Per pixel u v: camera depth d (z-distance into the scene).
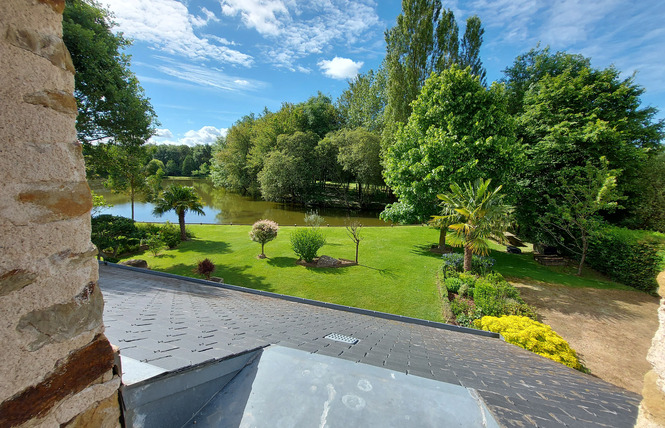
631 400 3.10
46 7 1.09
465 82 16.06
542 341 6.91
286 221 30.69
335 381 1.68
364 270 14.57
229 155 46.94
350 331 4.62
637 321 10.25
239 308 5.53
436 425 1.44
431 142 15.82
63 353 1.15
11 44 0.97
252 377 1.72
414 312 10.38
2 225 0.95
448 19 27.92
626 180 16.81
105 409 1.31
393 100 27.67
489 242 20.86
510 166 15.63
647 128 17.58
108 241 15.77
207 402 1.55
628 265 13.41
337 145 36.88
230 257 16.78
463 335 6.39
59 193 1.14
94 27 15.91
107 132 18.08
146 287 6.79
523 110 21.47
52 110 1.12
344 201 40.94
